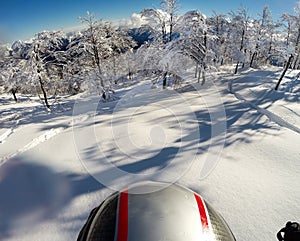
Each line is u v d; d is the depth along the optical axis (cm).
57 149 810
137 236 164
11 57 1983
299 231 200
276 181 594
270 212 474
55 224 449
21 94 3812
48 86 2153
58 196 535
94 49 2020
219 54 2464
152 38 2162
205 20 2177
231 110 1403
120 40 2433
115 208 197
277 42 3503
